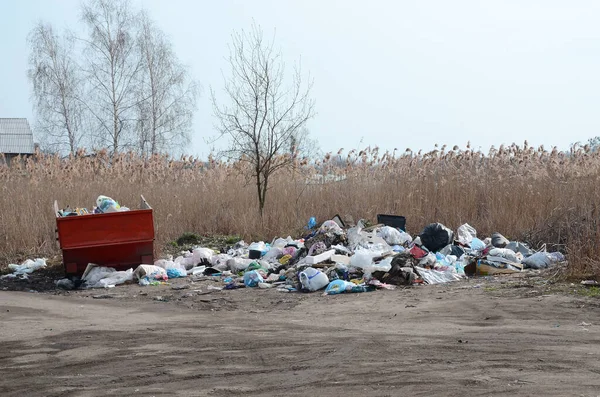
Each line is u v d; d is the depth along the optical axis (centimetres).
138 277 1656
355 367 799
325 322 1109
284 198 2303
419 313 1141
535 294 1220
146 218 1750
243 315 1221
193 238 2158
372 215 2155
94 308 1328
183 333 1039
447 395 679
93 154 2916
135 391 749
